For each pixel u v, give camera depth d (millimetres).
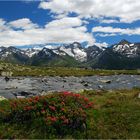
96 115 23703
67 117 21406
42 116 21844
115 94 36094
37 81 96500
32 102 23484
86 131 20844
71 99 24594
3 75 143000
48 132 20391
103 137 20281
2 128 21344
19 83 85875
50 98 23938
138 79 127688
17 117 22406
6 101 29203
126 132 21094
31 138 19875
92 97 33531
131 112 24594
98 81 102250
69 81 99188
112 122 22609
